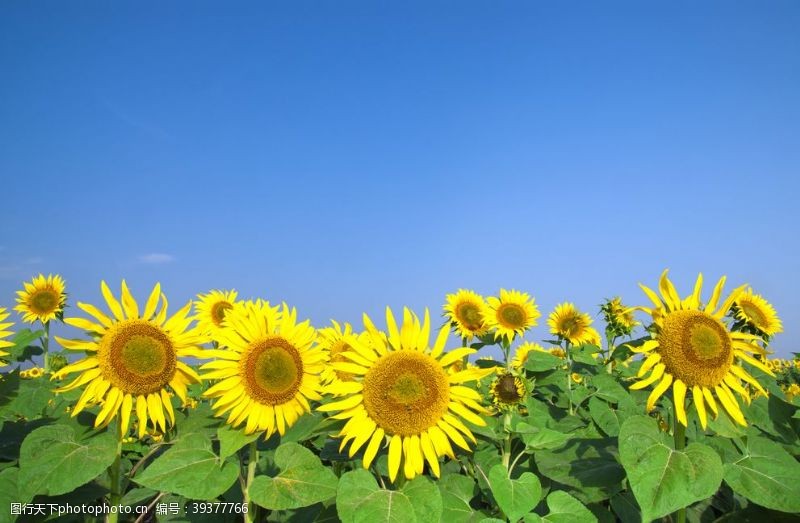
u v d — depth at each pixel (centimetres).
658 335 519
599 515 598
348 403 517
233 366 551
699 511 628
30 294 1412
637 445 471
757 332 998
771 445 520
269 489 485
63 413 777
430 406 509
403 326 539
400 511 447
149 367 575
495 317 1256
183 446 529
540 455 618
